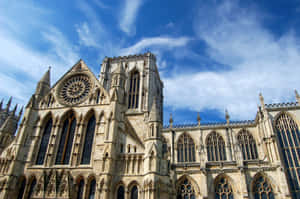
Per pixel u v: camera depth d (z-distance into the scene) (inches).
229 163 3287.4
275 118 3868.1
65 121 2930.6
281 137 3727.9
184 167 3400.6
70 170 2492.6
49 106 3024.1
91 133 2748.5
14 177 2549.2
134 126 3491.6
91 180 2416.3
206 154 4264.3
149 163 2300.7
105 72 4544.8
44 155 2733.8
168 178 2610.7
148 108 3816.4
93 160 2495.1
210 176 3238.2
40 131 2878.9
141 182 2276.1
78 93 3061.0
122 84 3021.7
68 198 2258.9
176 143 4475.9
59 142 2778.1
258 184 3068.4
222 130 4416.8
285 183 2930.6
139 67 4416.8
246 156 4084.6
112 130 2534.5
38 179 2529.5
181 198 3228.3
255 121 4308.6
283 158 3570.4
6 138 3161.9
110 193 2245.3
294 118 3806.6
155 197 2119.8
